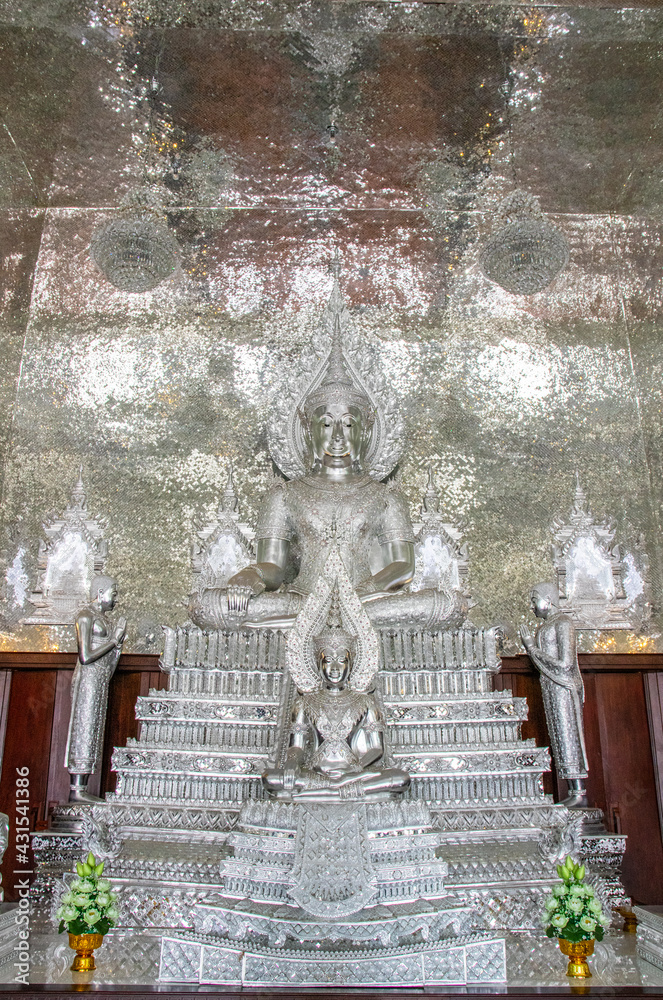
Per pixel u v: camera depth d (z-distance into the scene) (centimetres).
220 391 703
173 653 497
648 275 697
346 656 423
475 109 649
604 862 445
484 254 658
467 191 718
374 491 582
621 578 653
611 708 602
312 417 608
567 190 705
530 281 648
